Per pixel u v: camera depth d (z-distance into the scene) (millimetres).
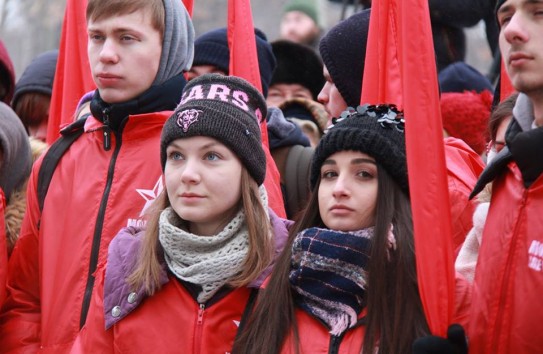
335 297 9273
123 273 10117
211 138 9969
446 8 16094
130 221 11133
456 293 9219
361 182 9500
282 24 20953
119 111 11391
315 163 9781
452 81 15000
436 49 16156
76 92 13023
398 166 9469
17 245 11789
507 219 8516
